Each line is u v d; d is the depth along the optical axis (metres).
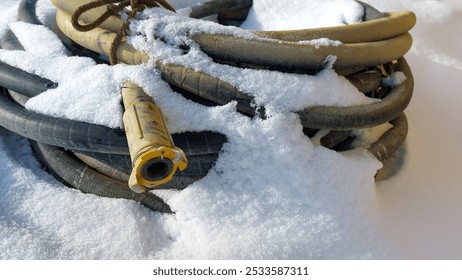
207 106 1.28
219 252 1.20
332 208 1.25
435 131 1.81
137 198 1.35
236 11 1.99
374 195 1.32
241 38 1.28
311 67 1.30
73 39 1.49
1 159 1.50
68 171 1.41
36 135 1.32
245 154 1.28
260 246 1.20
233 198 1.28
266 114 1.25
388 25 1.40
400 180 1.51
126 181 1.40
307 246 1.21
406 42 1.46
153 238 1.28
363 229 1.25
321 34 1.33
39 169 1.50
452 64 2.24
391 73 1.53
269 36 1.31
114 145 1.25
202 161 1.30
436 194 1.50
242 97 1.25
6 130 1.64
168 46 1.30
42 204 1.34
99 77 1.31
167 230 1.29
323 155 1.28
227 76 1.26
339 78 1.33
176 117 1.25
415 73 2.15
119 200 1.34
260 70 1.29
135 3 1.33
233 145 1.27
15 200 1.36
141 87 1.25
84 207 1.33
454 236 1.37
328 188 1.26
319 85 1.29
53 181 1.45
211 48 1.29
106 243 1.25
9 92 1.56
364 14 1.62
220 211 1.26
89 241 1.25
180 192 1.31
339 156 1.29
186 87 1.26
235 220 1.25
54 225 1.29
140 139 1.04
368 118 1.31
